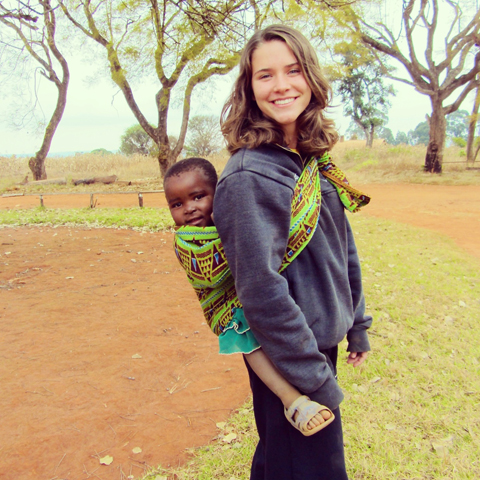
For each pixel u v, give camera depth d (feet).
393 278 18.65
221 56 49.67
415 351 12.16
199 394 10.68
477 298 16.14
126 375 11.66
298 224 4.27
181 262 4.75
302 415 4.11
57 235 30.94
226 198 4.04
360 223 32.19
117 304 17.02
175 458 8.46
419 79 64.13
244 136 4.25
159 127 62.13
